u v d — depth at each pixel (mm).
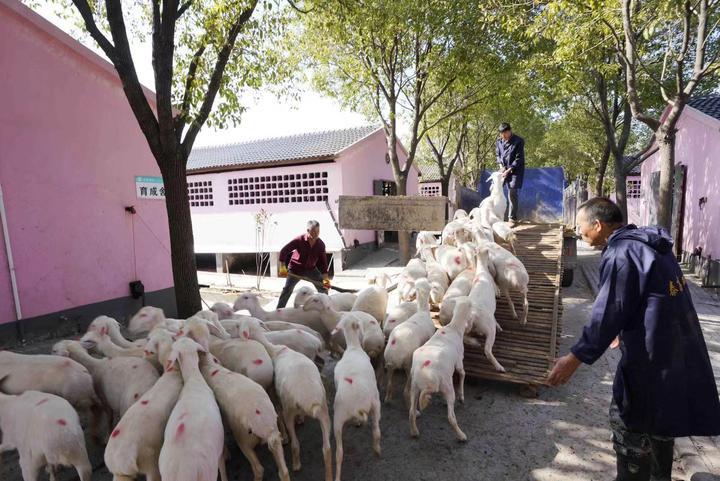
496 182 8320
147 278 7938
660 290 2314
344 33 9867
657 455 2834
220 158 16203
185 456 2461
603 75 11070
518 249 7609
